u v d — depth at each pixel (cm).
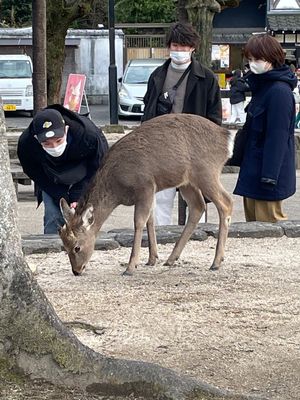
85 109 3319
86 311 707
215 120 1009
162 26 4588
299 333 664
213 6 1166
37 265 880
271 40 931
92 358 537
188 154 816
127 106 3438
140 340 646
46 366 530
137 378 530
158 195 1045
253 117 948
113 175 809
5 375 525
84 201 820
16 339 528
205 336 655
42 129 870
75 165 918
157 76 1009
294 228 1010
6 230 527
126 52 4588
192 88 997
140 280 809
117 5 4947
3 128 530
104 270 859
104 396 528
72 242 807
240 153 977
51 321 536
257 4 4006
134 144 809
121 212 1449
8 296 528
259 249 955
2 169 527
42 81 1353
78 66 4281
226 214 839
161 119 823
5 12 5062
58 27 2627
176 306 722
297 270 855
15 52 4084
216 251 851
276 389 567
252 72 947
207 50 1171
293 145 970
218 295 756
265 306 725
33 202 1585
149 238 870
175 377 532
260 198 978
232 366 602
